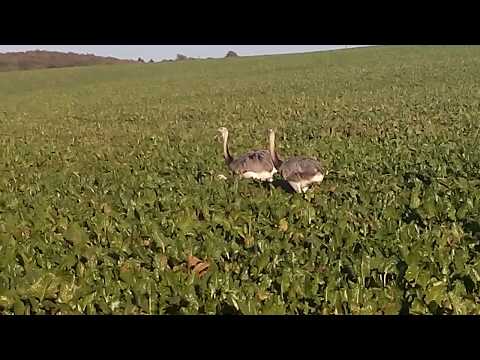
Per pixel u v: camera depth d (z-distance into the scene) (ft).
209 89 161.17
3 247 34.24
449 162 50.85
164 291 28.09
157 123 98.27
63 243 35.86
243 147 65.92
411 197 39.60
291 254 31.48
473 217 36.55
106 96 167.32
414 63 194.80
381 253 30.89
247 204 41.32
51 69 296.92
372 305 26.03
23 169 65.26
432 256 30.35
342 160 53.93
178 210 40.55
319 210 40.09
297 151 60.59
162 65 294.25
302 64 242.58
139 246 33.50
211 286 28.14
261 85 158.71
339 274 28.81
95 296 27.99
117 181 52.70
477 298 26.63
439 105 90.63
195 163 57.16
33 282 29.25
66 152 74.59
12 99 183.32
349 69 193.16
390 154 55.52
